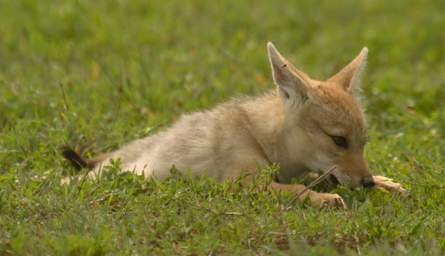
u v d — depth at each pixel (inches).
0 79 623.8
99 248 353.7
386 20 918.4
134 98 597.3
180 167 457.4
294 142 446.0
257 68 703.1
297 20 885.2
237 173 441.7
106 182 428.1
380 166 490.3
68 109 547.8
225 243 366.6
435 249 356.8
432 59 807.1
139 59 684.1
